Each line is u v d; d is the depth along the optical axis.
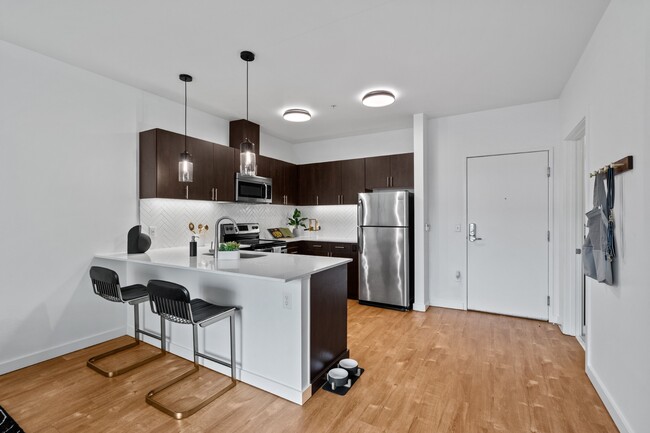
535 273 3.71
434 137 4.25
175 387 2.24
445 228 4.19
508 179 3.83
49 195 2.67
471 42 2.43
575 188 3.24
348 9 2.04
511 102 3.67
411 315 3.88
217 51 2.56
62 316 2.76
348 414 1.96
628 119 1.74
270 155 5.20
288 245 4.79
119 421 1.88
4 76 2.42
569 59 2.68
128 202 3.23
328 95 3.48
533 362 2.62
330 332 2.46
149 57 2.66
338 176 5.05
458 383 2.30
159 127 3.50
